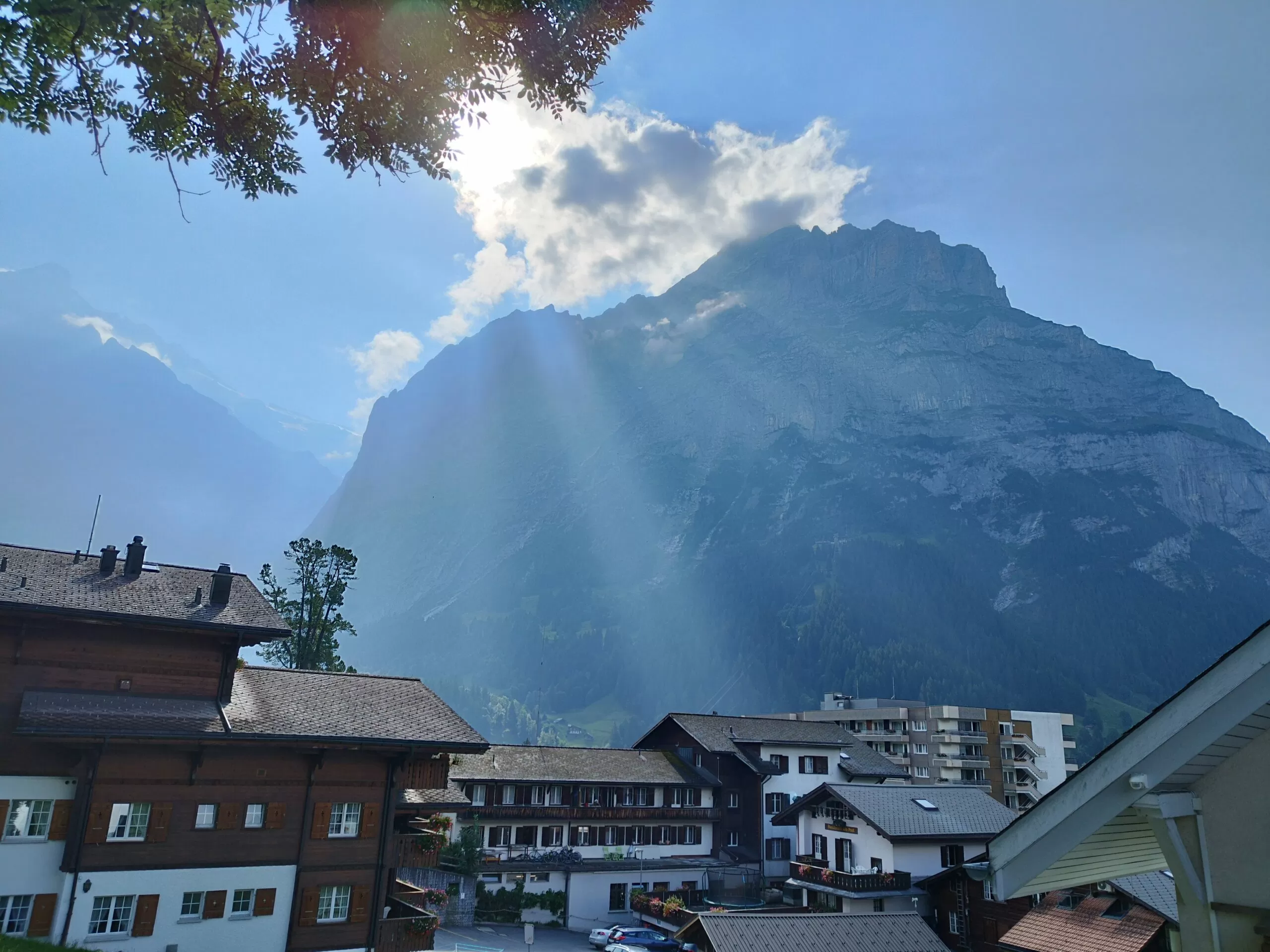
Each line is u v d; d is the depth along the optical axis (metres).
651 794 69.25
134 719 28.97
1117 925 33.56
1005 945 35.78
